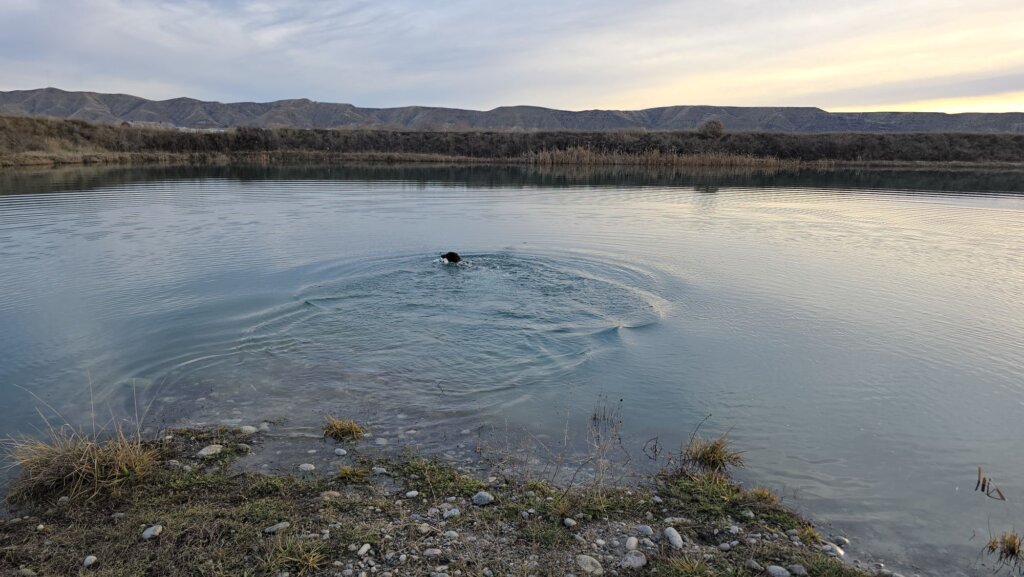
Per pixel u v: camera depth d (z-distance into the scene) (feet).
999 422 22.21
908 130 397.19
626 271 43.65
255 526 15.58
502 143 199.41
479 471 18.62
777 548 15.08
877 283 41.32
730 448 20.11
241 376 25.36
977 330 31.99
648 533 15.65
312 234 57.77
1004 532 15.92
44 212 69.00
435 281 40.16
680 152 188.03
